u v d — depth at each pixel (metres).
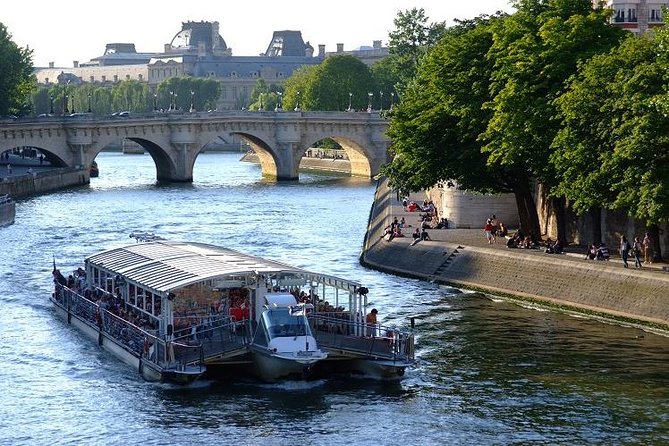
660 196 108.00
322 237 173.75
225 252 104.50
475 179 138.75
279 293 91.19
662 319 105.00
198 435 77.75
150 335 89.81
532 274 120.62
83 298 107.25
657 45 115.00
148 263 100.81
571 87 118.25
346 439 76.94
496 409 82.56
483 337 102.38
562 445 75.56
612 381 88.62
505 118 126.31
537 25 131.75
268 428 79.00
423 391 86.56
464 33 150.50
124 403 84.38
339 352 88.44
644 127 108.06
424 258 136.00
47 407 83.94
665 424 79.12
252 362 89.00
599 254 120.88
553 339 101.50
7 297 124.00
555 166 120.44
